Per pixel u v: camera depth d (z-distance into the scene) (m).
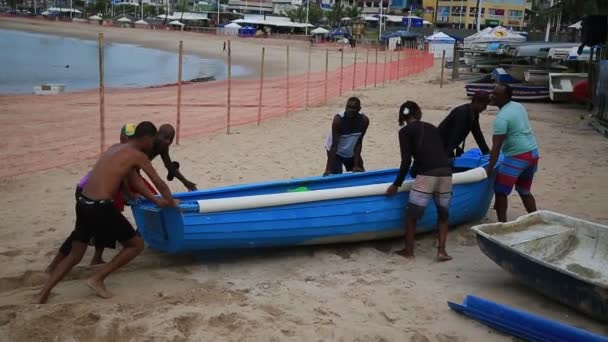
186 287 5.54
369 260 6.39
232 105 20.20
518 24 98.44
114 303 5.08
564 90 20.58
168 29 104.31
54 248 6.47
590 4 19.22
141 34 91.31
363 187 6.39
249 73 40.22
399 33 69.88
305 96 23.27
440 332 4.80
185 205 5.59
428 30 81.25
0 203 8.22
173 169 6.58
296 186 6.99
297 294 5.44
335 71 38.69
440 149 6.36
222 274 5.92
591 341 4.25
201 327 4.67
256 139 13.54
